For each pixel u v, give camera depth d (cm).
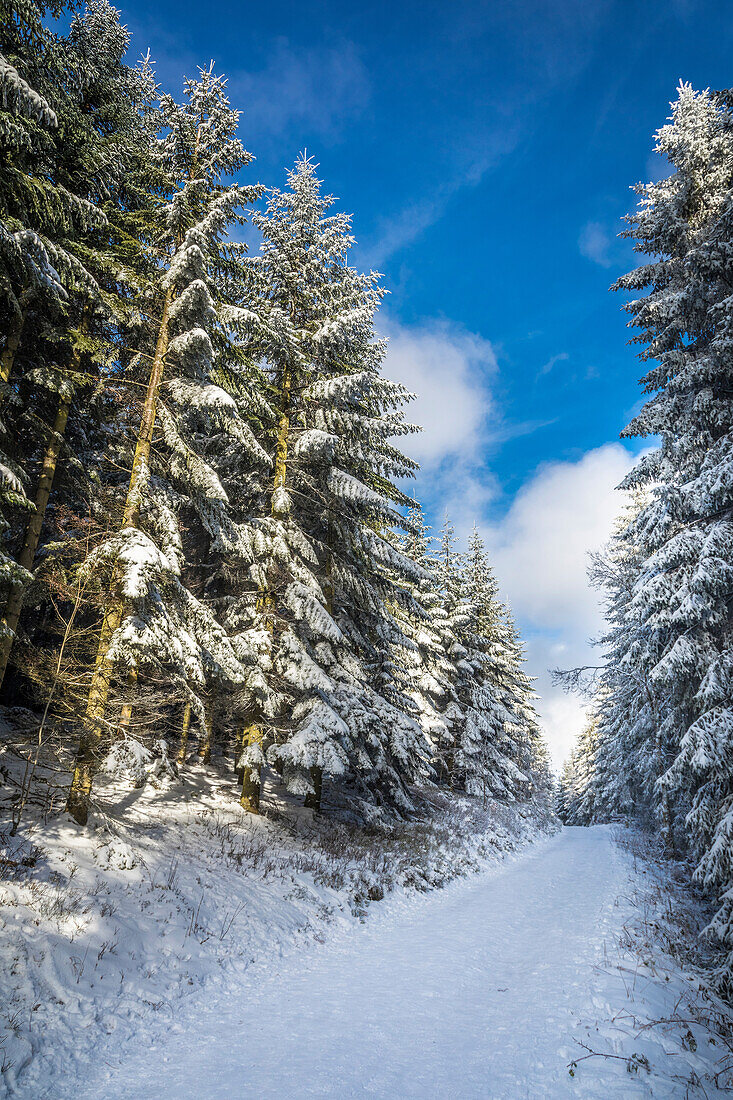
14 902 672
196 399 1136
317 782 1653
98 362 1293
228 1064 548
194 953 775
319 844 1384
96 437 1585
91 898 755
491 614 3634
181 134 1236
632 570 2450
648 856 1878
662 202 1312
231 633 1461
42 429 1284
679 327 1273
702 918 1112
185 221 1215
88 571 971
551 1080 511
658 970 793
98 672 957
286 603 1462
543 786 4912
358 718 1513
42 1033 533
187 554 1689
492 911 1260
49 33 1087
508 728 3744
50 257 1073
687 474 1236
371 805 1673
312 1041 603
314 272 1655
